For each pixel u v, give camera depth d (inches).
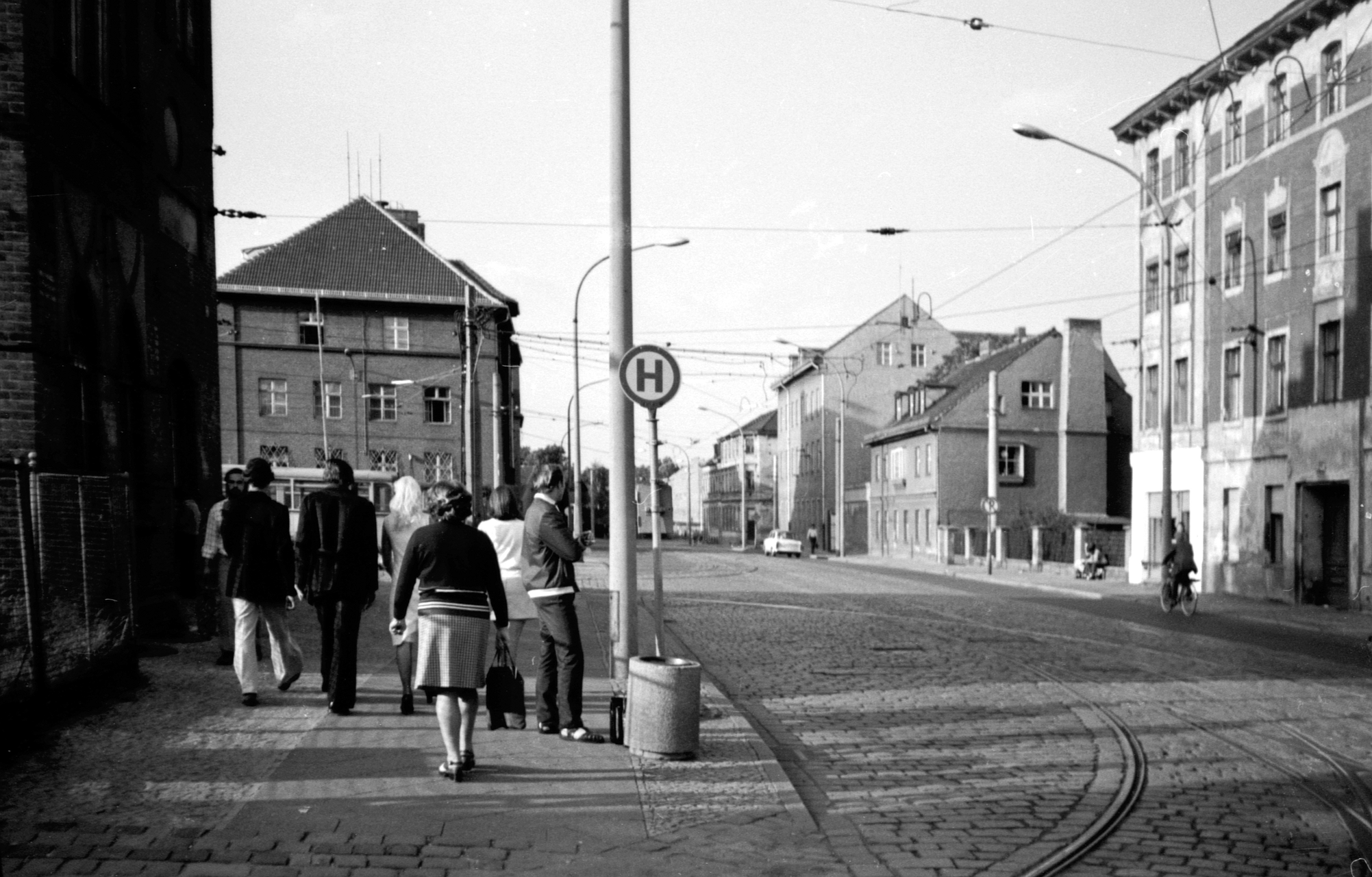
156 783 246.4
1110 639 639.1
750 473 4030.5
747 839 226.1
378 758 273.6
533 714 347.3
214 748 280.7
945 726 359.6
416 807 233.5
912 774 295.7
